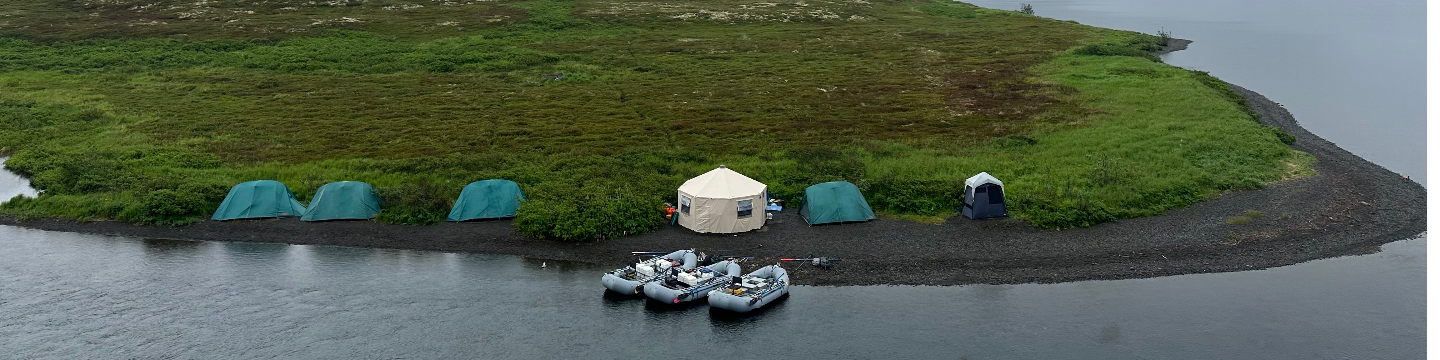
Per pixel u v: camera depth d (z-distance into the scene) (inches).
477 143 2183.8
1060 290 1248.8
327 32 3885.3
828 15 4788.4
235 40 3678.6
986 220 1539.1
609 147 2142.0
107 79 3078.2
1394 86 3171.8
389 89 2925.7
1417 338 1089.4
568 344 1112.8
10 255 1414.9
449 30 4025.6
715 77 3137.3
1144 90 2787.9
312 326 1159.6
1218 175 1780.3
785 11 4827.8
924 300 1221.1
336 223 1557.6
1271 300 1206.3
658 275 1273.4
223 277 1321.4
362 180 1807.3
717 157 2028.8
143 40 3666.3
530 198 1641.2
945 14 5098.4
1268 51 4229.8
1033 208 1545.3
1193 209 1600.6
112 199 1647.4
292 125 2406.5
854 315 1180.5
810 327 1150.3
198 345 1108.5
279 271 1343.5
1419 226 1491.1
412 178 1817.2
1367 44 4547.2
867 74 3198.8
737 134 2281.0
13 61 3324.3
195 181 1748.3
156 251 1433.3
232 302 1230.9
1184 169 1807.3
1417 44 4537.4
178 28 3895.2
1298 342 1088.2
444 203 1599.4
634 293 1243.2
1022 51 3720.5
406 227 1536.7
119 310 1206.3
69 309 1209.4
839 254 1392.7
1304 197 1656.0
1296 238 1441.9
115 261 1387.8
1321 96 2957.7
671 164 1934.1
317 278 1315.2
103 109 2600.9
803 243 1441.9
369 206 1592.0
